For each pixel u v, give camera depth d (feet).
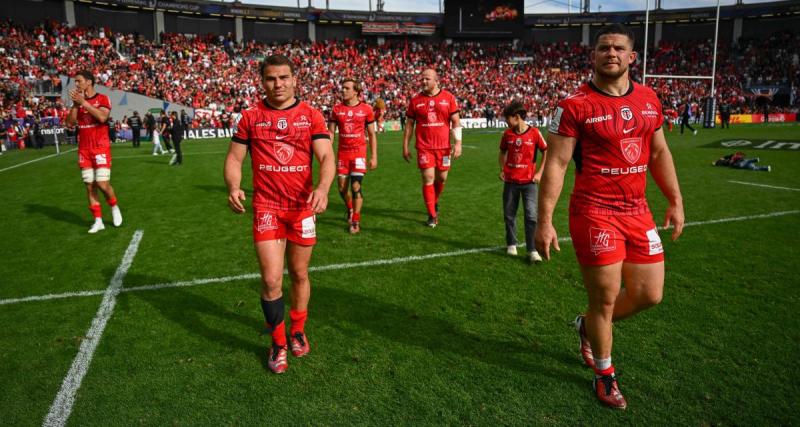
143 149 70.18
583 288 14.62
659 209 25.58
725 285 14.37
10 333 12.12
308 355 10.94
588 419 8.65
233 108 110.93
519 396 9.33
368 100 128.88
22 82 91.35
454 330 12.03
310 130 10.29
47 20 114.62
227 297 14.37
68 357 10.94
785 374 9.75
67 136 83.66
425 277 15.72
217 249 19.27
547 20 172.04
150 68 114.73
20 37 105.19
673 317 12.30
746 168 39.19
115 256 18.44
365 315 12.94
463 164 46.55
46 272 16.67
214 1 143.13
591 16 170.09
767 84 142.20
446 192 31.86
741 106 135.64
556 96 144.77
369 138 23.15
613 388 9.05
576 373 10.12
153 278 15.98
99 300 14.16
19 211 27.12
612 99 8.56
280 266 10.36
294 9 154.81
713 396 9.14
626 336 11.40
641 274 8.96
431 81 21.88
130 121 74.74
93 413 8.98
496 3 161.89
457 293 14.34
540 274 15.87
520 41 168.96
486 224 23.00
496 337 11.64
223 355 11.02
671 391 9.33
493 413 8.84
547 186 8.83
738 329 11.62
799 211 23.98
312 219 10.66
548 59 164.25
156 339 11.77
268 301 10.31
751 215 23.25
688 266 16.07
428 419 8.68
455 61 159.33
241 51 140.05
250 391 9.62
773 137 71.51
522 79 152.87
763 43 155.22
